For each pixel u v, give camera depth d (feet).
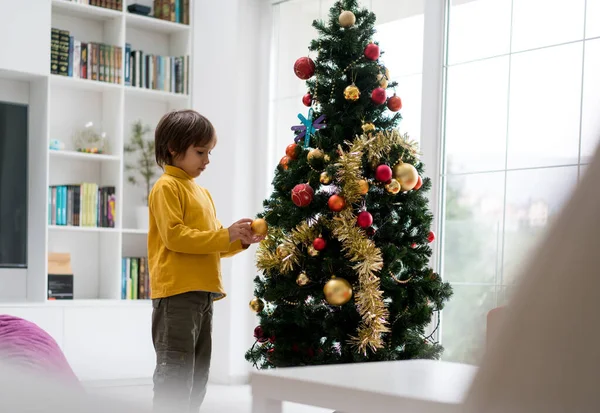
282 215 7.93
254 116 13.42
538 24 9.14
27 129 12.93
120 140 13.50
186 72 14.38
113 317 12.66
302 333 7.88
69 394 0.36
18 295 12.88
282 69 13.15
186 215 7.71
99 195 13.34
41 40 12.49
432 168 10.20
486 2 9.73
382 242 7.82
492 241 9.45
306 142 8.18
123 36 13.62
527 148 9.18
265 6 13.52
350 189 7.43
